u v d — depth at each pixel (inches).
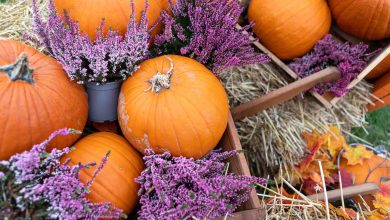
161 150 31.4
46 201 26.6
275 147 46.3
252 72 47.0
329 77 43.4
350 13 42.8
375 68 48.5
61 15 33.1
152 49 37.2
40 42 33.9
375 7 40.7
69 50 30.7
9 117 27.4
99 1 32.0
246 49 37.0
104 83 32.9
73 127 31.2
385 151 44.6
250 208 31.3
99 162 30.4
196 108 30.2
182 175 30.2
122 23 33.1
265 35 44.4
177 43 36.1
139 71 32.4
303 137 46.7
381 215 38.2
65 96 30.1
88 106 34.2
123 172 30.8
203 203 29.3
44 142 26.9
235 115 41.9
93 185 29.3
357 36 46.4
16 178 26.0
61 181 27.0
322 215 36.3
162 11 34.2
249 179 30.7
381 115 58.2
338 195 37.9
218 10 34.9
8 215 25.0
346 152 42.6
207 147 32.0
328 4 45.3
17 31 42.4
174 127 30.0
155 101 30.1
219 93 32.3
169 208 29.4
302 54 46.0
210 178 30.5
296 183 43.2
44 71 29.5
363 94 50.8
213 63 36.0
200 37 34.3
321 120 48.7
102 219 29.4
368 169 42.3
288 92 41.8
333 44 44.7
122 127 32.2
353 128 55.6
